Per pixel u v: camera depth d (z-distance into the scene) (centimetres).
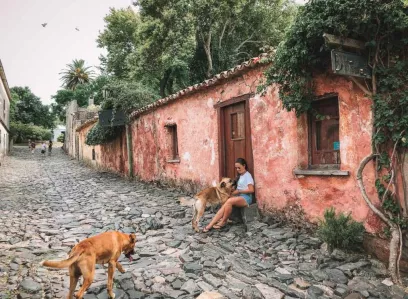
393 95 417
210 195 652
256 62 638
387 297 359
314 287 385
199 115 925
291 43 475
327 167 543
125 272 448
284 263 461
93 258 355
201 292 385
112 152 1878
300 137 580
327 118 538
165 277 431
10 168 2217
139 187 1264
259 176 680
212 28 1895
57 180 1614
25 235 628
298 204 582
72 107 3731
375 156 438
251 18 1958
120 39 2708
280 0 1948
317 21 409
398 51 416
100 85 5106
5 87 3038
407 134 401
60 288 402
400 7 383
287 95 547
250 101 702
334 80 501
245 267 451
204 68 2031
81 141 2884
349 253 463
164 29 1800
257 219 663
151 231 653
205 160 902
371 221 452
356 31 403
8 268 464
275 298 366
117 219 750
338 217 476
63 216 799
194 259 488
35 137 5066
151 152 1303
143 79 2077
